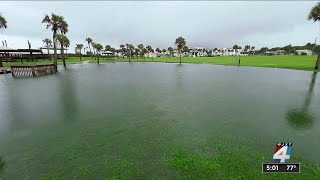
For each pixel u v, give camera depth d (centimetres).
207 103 1636
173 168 692
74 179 648
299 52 15475
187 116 1300
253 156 771
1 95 2002
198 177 634
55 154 824
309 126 1115
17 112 1438
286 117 1270
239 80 2962
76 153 827
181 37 7906
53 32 4725
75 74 4009
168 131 1048
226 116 1295
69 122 1215
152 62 9362
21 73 3628
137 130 1068
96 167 715
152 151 826
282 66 5012
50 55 8562
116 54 16938
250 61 7350
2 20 4572
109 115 1341
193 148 847
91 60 10162
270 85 2503
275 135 988
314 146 866
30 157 806
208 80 3000
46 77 3478
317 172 657
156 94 2014
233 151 816
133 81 2981
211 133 1015
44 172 697
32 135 1030
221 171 665
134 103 1653
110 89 2317
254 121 1195
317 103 1622
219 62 7494
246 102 1659
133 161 748
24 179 662
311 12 3812
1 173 698
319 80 2884
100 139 962
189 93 2055
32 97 1906
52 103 1680
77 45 12450
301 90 2172
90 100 1773
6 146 912
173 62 8719
